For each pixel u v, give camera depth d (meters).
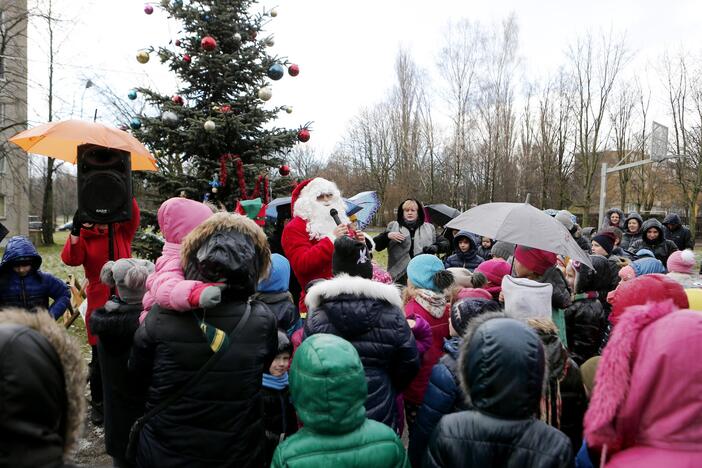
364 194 6.14
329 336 2.00
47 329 1.36
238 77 7.11
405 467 1.99
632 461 1.43
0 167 21.11
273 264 3.34
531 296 2.87
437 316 3.21
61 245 27.62
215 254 2.10
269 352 2.27
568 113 31.48
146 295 2.38
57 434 1.29
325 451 1.87
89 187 3.81
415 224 5.95
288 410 3.04
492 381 1.75
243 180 6.64
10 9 15.75
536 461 1.70
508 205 3.98
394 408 2.51
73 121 3.88
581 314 3.91
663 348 1.41
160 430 2.10
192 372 2.08
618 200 40.25
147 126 6.78
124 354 2.89
